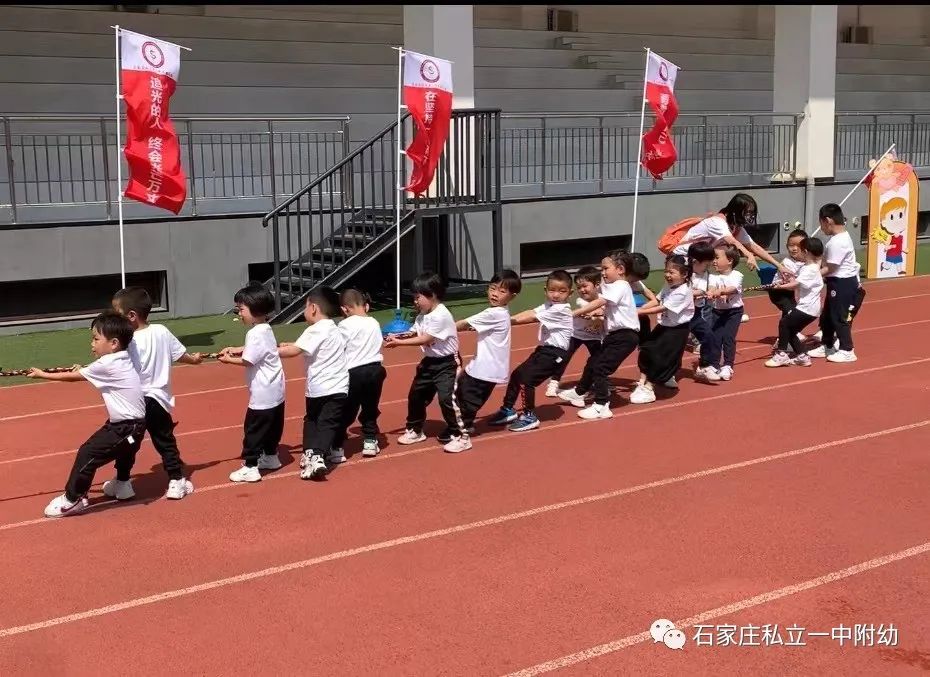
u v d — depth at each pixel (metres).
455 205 14.41
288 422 8.72
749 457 7.24
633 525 5.94
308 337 6.97
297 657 4.47
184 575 5.39
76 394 9.91
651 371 8.95
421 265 14.05
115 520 6.29
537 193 17.28
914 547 5.51
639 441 7.75
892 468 6.89
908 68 27.28
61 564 5.59
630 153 19.30
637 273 8.56
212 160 14.59
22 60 15.44
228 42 17.64
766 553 5.47
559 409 8.88
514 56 20.98
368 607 4.94
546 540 5.75
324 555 5.62
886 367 10.19
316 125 17.48
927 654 4.39
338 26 19.08
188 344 12.02
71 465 7.55
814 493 6.42
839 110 24.56
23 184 14.09
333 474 7.12
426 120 12.62
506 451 7.58
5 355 11.59
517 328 13.16
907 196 16.88
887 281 16.66
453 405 7.50
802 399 8.93
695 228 10.23
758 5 25.89
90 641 4.67
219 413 9.03
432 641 4.58
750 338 12.07
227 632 4.72
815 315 10.07
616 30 23.94
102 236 13.21
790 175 19.45
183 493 6.66
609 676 4.26
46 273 12.90
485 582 5.20
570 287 8.01
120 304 6.54
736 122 22.20
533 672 4.30
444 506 6.37
